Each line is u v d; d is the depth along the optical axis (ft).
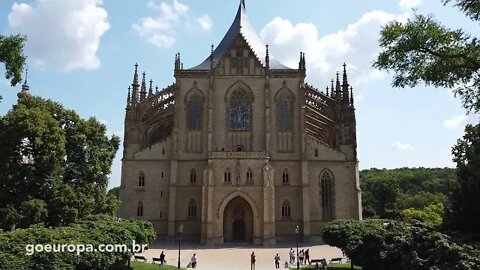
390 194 595.06
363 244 145.28
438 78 86.17
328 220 336.49
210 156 324.80
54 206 190.39
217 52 397.80
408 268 108.47
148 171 343.26
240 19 408.26
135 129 354.95
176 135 345.72
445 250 99.76
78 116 220.43
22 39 109.19
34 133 187.32
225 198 318.86
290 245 312.09
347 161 344.08
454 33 85.61
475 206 125.29
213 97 352.69
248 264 231.50
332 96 414.21
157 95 364.79
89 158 220.23
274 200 325.21
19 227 177.37
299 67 357.00
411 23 87.45
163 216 337.31
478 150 127.54
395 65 89.56
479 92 83.97
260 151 334.24
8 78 110.22
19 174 188.75
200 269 215.72
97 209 218.18
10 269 92.22
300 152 343.46
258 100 354.13
